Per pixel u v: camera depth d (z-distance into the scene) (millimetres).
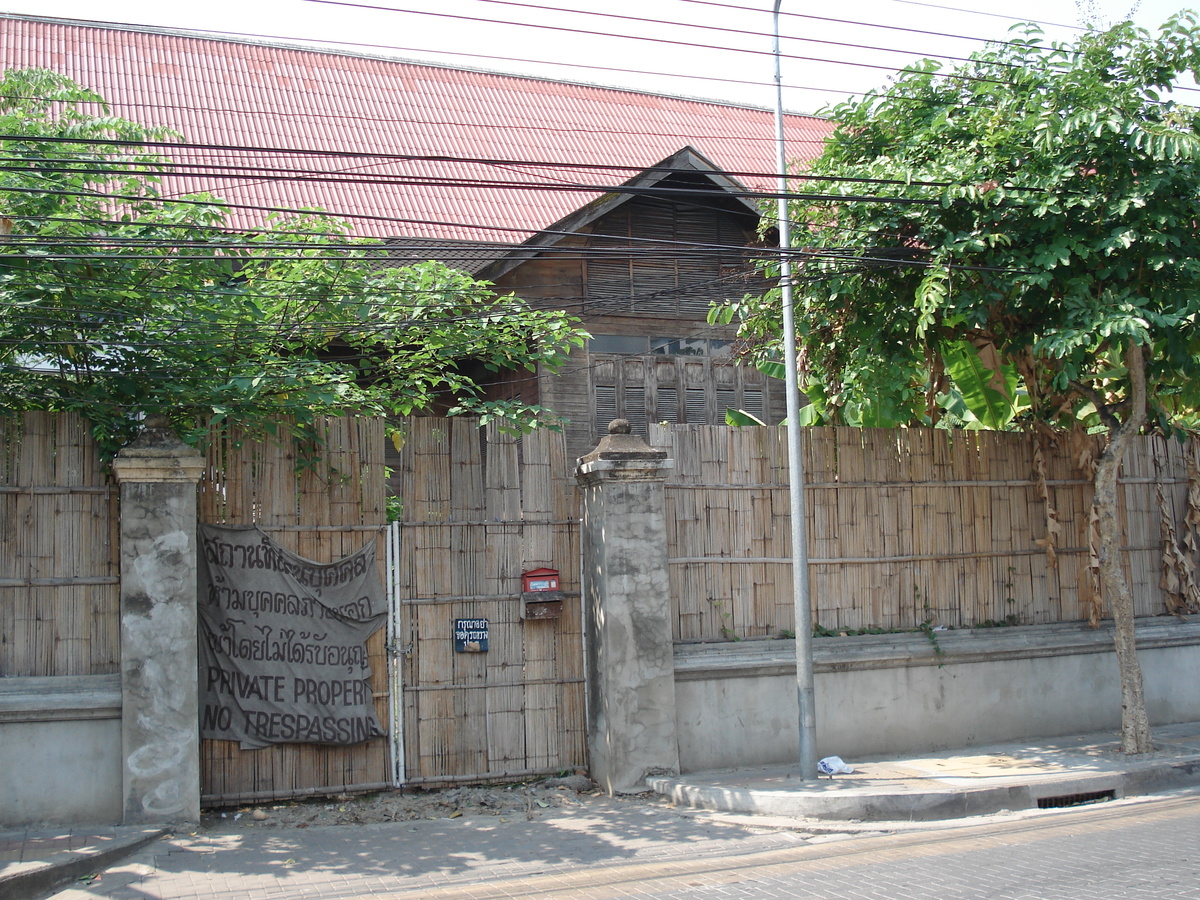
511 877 6758
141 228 8367
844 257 9086
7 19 17375
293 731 8625
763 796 8281
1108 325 8898
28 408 8641
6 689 7770
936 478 10844
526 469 9578
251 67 18203
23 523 8047
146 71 17234
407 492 9203
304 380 8703
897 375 10641
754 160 19516
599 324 15250
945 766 9555
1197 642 11875
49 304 8203
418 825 8102
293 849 7422
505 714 9297
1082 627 11242
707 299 15875
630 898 6203
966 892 6027
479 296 10164
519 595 9406
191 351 8523
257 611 8656
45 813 7723
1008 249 9672
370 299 9195
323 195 15406
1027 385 11430
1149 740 9961
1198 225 9602
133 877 6781
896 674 10258
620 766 8938
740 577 9922
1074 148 9336
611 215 15422
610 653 9000
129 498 8008
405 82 19125
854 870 6641
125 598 7922
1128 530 11828
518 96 19781
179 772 7898
